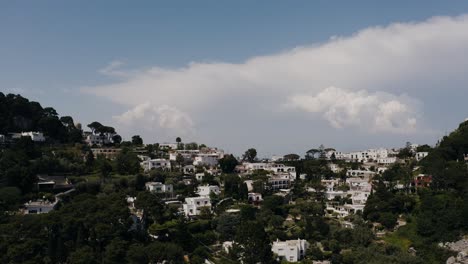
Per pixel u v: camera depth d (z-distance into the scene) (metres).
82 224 160.38
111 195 195.88
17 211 191.25
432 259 193.12
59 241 150.38
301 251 191.75
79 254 144.88
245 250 172.12
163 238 182.75
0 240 150.62
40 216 165.75
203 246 187.50
